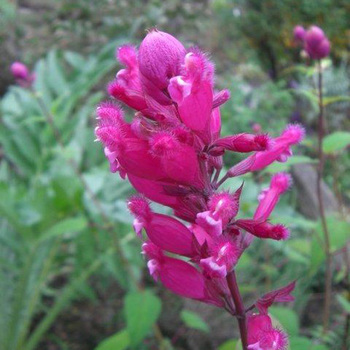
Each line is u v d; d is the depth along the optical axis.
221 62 1.13
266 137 0.18
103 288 0.62
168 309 0.59
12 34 1.20
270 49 1.11
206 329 0.39
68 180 0.50
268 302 0.20
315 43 0.34
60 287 0.66
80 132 0.64
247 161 0.20
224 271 0.18
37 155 0.61
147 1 1.24
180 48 0.18
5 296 0.56
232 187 0.38
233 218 0.20
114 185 0.53
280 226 0.19
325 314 0.37
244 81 0.93
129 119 0.53
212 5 1.25
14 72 0.48
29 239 0.52
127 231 0.52
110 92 0.18
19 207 0.50
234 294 0.20
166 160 0.18
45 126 0.61
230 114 0.67
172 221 0.20
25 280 0.53
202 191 0.19
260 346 0.19
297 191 0.57
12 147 0.61
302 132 0.20
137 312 0.33
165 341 0.49
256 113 0.70
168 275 0.21
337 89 0.82
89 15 1.21
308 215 0.55
